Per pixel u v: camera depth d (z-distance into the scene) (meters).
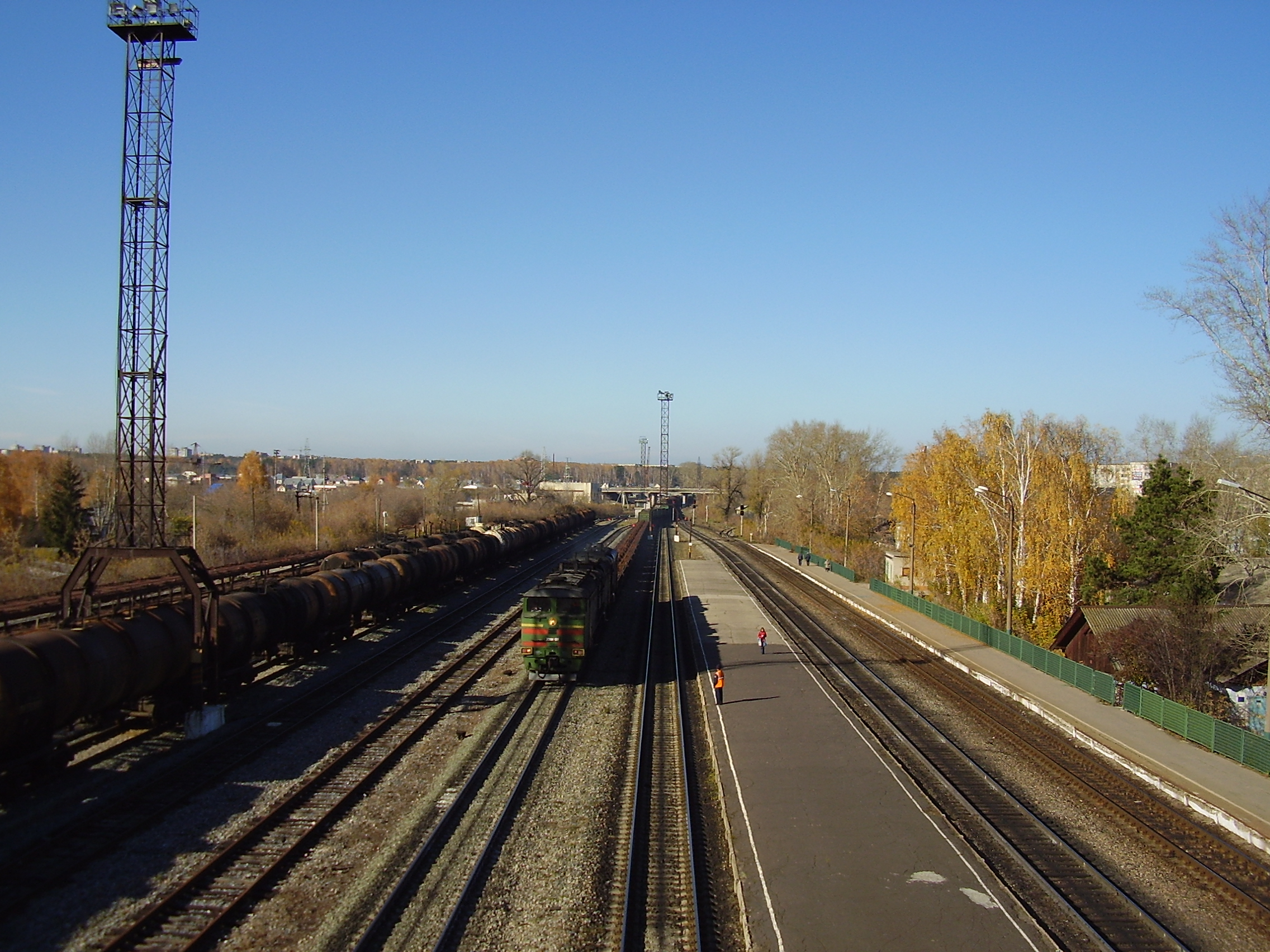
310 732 19.45
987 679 29.61
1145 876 13.92
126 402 37.06
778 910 11.79
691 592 50.34
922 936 11.17
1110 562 37.62
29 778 15.05
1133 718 23.64
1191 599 29.61
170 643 18.12
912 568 54.28
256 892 11.84
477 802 15.55
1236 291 20.88
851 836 14.51
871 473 107.62
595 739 20.02
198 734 18.69
